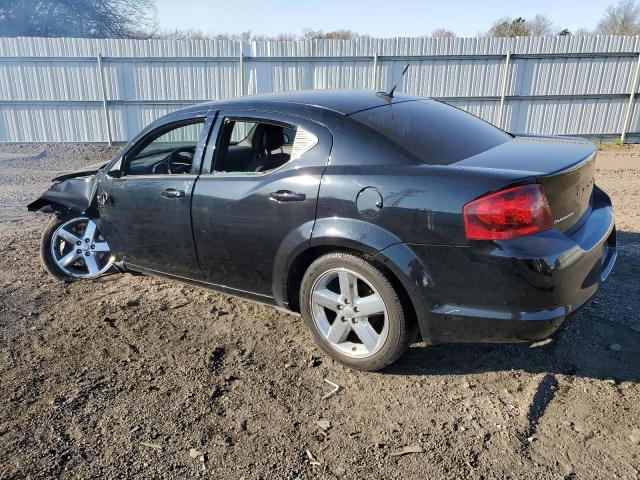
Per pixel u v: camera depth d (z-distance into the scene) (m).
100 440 2.71
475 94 13.88
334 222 3.06
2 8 22.45
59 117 14.08
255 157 3.57
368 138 3.10
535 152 3.21
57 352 3.57
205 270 3.81
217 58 13.61
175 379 3.23
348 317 3.21
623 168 10.38
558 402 2.91
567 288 2.77
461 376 3.19
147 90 13.88
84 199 4.56
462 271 2.77
